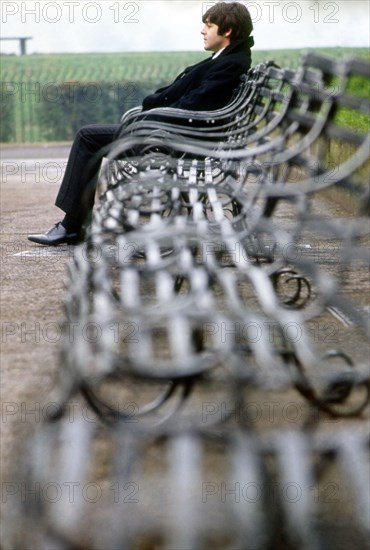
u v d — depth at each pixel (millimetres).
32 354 8297
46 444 4207
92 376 4934
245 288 9484
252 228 7340
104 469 5457
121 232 7855
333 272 10727
